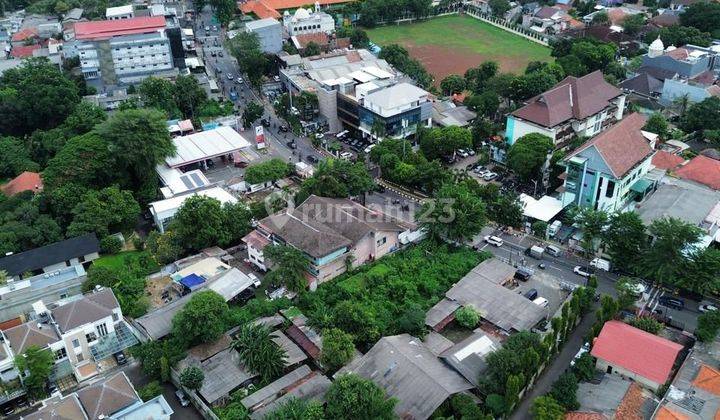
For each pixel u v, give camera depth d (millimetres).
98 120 186375
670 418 87562
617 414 89062
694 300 117188
